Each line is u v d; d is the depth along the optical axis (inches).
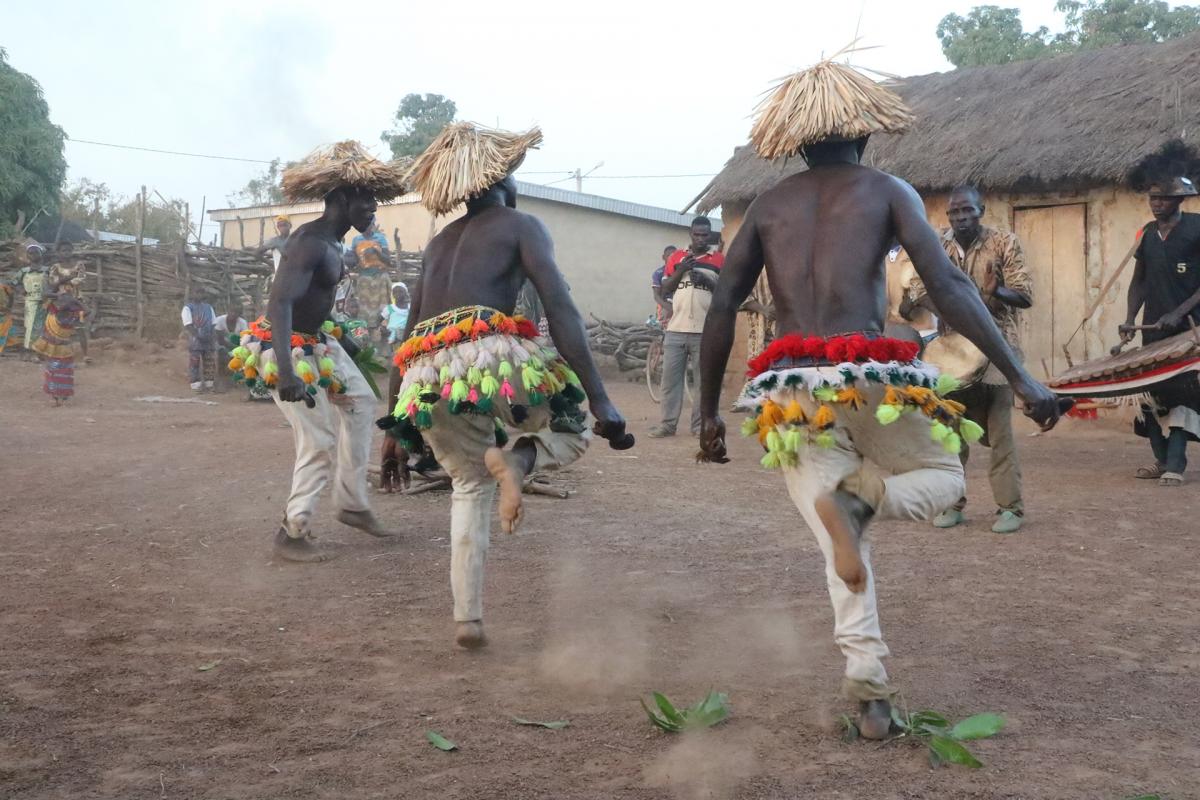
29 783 117.3
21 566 221.3
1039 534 247.8
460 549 164.9
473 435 161.8
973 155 504.1
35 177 992.9
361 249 720.3
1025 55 1069.1
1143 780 118.1
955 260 255.6
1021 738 130.5
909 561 223.3
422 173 169.8
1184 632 173.9
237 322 682.2
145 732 132.5
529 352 157.1
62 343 587.8
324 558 226.5
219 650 166.2
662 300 447.5
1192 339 296.4
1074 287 500.4
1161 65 498.3
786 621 181.6
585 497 300.8
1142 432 332.8
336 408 243.8
